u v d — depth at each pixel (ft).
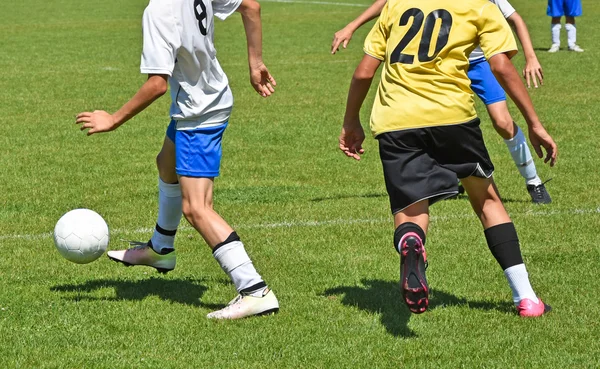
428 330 43.57
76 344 41.98
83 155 95.40
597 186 77.51
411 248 40.27
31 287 51.62
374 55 44.55
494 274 53.42
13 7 315.17
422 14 43.52
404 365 39.06
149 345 41.78
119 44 206.08
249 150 97.55
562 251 58.03
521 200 73.67
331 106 126.11
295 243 61.21
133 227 66.95
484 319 45.06
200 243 61.93
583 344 41.50
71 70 164.66
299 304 47.83
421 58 42.86
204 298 49.73
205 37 44.93
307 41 208.33
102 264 56.85
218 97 45.73
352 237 62.69
